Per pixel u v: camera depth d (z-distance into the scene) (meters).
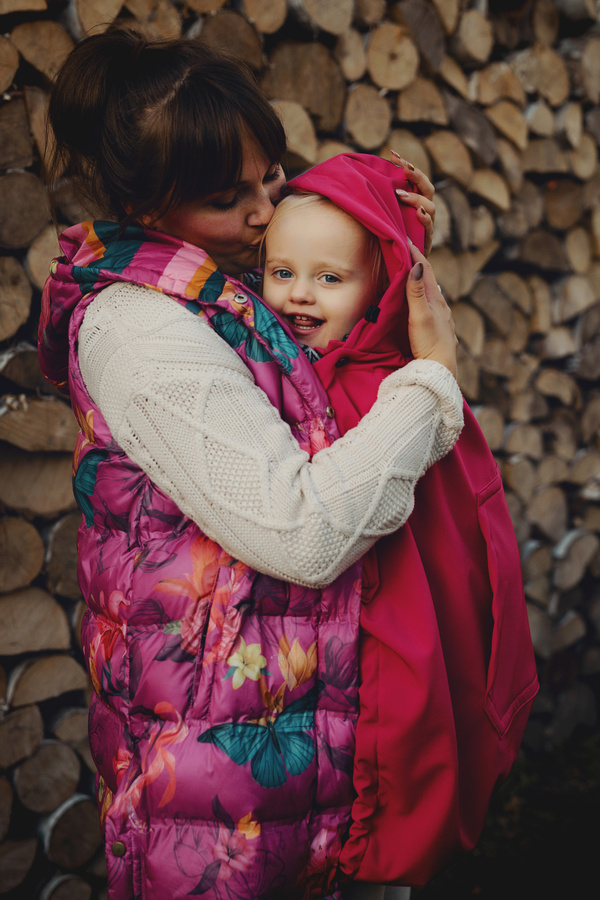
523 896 1.88
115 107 0.79
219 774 0.73
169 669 0.76
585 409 2.71
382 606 0.81
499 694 0.90
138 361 0.74
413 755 0.78
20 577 1.63
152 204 0.80
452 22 2.16
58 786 1.71
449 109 2.18
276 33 1.91
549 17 2.48
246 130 0.79
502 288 2.42
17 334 1.66
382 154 2.07
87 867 1.75
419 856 0.79
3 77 1.50
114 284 0.81
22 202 1.56
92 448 0.84
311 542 0.71
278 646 0.77
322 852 0.78
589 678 2.79
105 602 0.81
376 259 0.91
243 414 0.73
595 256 2.69
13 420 1.58
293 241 0.88
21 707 1.67
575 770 2.47
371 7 1.99
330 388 0.87
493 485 0.96
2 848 1.64
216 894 0.73
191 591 0.77
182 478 0.72
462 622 0.87
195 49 0.82
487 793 0.89
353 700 0.79
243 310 0.81
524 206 2.43
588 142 2.60
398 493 0.75
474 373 2.33
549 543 2.61
